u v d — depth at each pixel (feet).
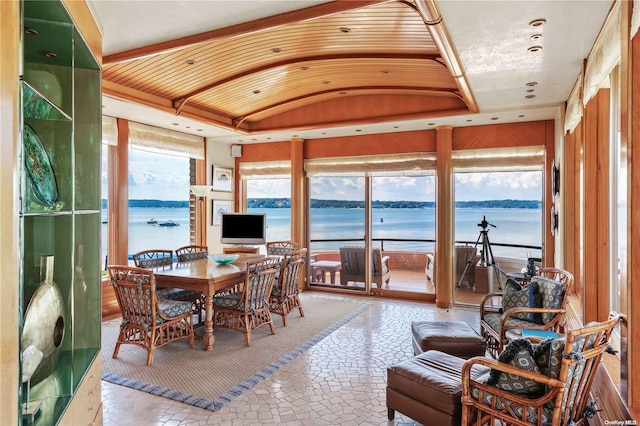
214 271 14.60
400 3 9.53
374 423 8.77
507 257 18.65
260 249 24.14
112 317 17.20
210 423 8.77
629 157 6.27
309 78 15.88
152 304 11.94
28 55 6.34
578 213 13.71
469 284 19.42
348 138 21.81
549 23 8.32
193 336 13.67
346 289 22.47
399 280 21.30
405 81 15.70
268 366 11.89
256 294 14.10
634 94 6.23
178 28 9.25
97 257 7.64
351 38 11.80
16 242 3.67
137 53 10.33
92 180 7.61
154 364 12.05
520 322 11.55
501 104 14.87
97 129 7.69
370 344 13.80
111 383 10.74
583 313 10.45
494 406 6.89
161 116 17.30
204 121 18.38
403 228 21.24
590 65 9.66
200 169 22.39
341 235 22.61
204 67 13.87
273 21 8.79
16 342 3.67
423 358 9.21
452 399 7.57
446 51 9.82
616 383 7.25
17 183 3.69
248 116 19.74
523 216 18.29
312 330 15.40
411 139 20.26
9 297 3.55
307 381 10.87
